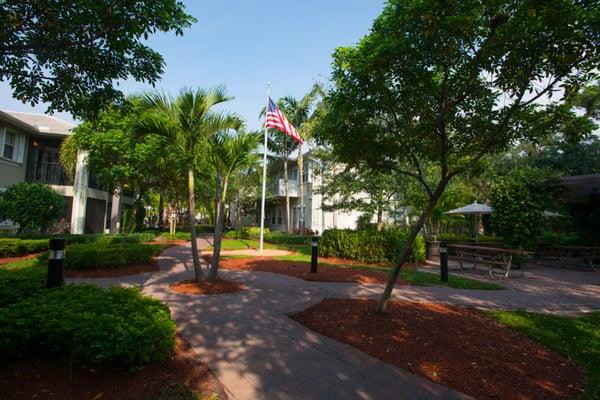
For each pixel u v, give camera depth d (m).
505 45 3.44
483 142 4.53
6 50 3.61
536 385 3.08
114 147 11.30
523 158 22.00
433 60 3.95
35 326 2.83
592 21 2.92
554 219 17.47
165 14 3.85
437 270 10.76
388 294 4.91
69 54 3.88
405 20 3.55
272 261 10.91
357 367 3.32
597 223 14.16
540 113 4.21
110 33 3.72
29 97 4.12
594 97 14.16
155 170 12.20
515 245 11.65
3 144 14.63
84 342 2.68
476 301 6.32
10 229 13.80
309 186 25.16
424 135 4.44
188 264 10.00
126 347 2.64
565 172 18.56
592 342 4.27
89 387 2.68
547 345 4.15
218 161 7.21
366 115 4.50
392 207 17.48
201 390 2.81
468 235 20.66
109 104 4.73
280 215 30.55
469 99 4.38
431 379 3.11
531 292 7.42
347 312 5.04
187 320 4.63
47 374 2.79
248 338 4.03
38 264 8.73
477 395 2.86
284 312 5.11
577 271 11.23
